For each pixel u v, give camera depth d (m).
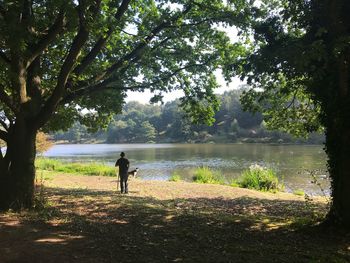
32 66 11.59
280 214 12.67
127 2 11.44
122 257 6.76
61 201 12.77
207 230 8.70
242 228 8.91
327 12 7.61
